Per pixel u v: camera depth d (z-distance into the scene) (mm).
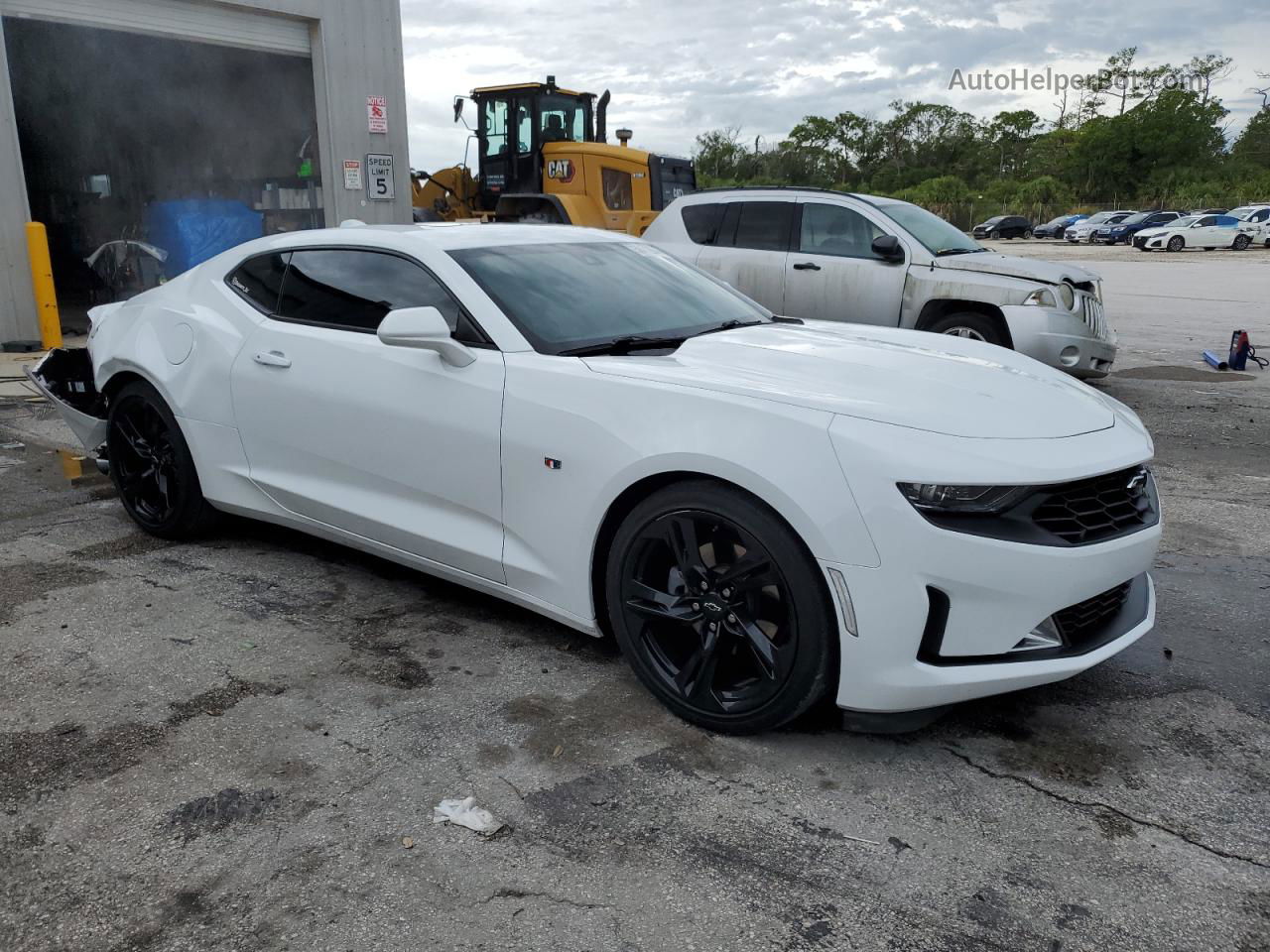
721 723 2760
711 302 3887
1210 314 14688
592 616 3053
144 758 2660
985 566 2441
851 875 2197
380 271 3654
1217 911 2080
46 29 12039
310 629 3512
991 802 2477
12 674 3143
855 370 2963
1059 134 90188
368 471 3578
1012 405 2783
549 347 3199
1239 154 79500
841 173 105562
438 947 1976
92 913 2074
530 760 2658
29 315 10055
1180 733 2820
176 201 13578
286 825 2369
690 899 2115
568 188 14164
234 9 11734
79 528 4672
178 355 4199
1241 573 4098
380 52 13078
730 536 2695
